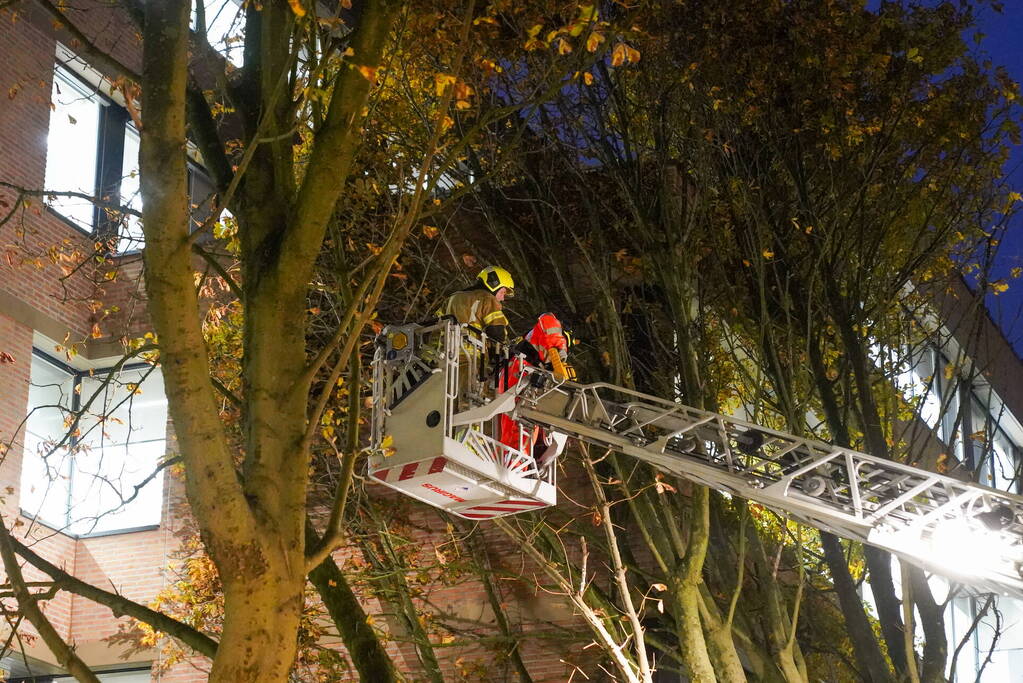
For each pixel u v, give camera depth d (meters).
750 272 14.73
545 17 12.41
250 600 7.03
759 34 14.01
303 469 7.56
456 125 14.09
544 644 15.27
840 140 14.31
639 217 13.86
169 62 7.16
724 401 14.81
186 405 7.03
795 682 12.41
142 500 17.33
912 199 14.82
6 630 15.70
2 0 8.62
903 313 15.94
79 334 17.78
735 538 14.26
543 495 9.47
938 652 12.45
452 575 15.31
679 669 13.79
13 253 14.06
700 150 14.10
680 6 13.99
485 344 9.40
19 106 17.14
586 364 14.07
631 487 13.52
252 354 7.75
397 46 9.05
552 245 14.89
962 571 8.89
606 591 15.00
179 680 16.17
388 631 15.87
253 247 8.14
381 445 8.84
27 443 16.91
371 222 14.45
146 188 7.06
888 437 15.33
